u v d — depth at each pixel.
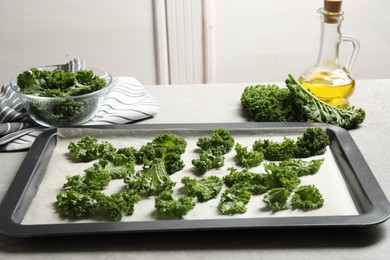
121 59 2.53
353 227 1.09
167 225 1.06
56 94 1.44
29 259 1.04
